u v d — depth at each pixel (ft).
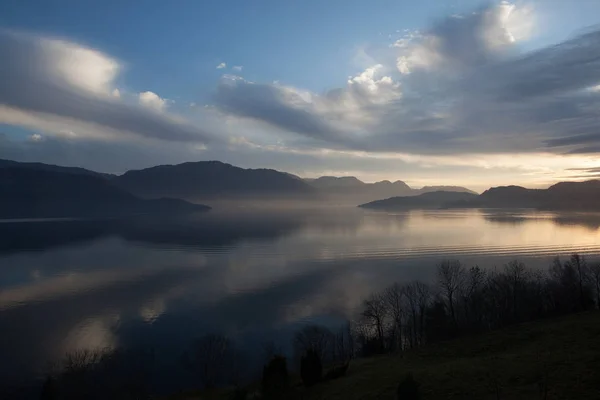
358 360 180.96
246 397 145.38
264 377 140.77
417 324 273.54
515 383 104.12
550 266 467.11
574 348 128.88
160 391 219.61
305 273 551.59
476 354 148.25
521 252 619.26
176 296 447.01
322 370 162.40
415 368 139.74
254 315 370.32
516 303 254.68
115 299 438.81
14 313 392.06
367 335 268.00
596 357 112.98
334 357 226.58
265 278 528.22
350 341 247.29
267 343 286.46
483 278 361.71
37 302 429.38
